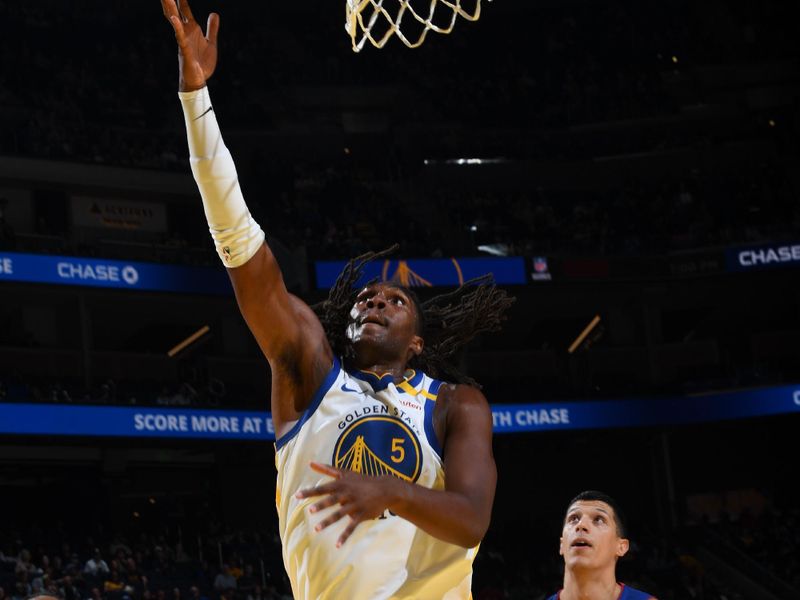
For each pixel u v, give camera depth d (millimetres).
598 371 38375
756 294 38969
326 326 3943
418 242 38031
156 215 36719
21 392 30078
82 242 34562
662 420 34812
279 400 3654
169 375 34750
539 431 34094
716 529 35250
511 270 36156
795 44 44562
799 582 32219
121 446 29062
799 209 39969
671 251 37656
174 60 42125
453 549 3502
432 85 45438
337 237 37156
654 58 45656
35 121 36406
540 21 47594
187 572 28516
